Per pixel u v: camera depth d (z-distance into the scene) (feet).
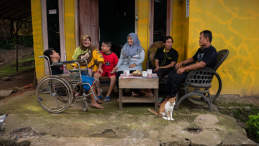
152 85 11.15
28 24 27.78
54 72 12.10
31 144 8.05
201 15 13.21
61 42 15.20
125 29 29.30
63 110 10.73
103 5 28.66
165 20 14.97
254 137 10.50
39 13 14.83
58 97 11.89
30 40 50.70
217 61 11.55
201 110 11.51
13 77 22.34
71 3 14.79
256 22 13.43
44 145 7.97
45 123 9.64
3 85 18.48
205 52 11.01
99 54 13.14
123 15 28.94
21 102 12.80
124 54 13.55
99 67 13.30
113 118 10.25
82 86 11.17
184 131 9.00
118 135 8.78
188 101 13.11
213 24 13.35
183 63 12.43
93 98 11.58
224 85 14.14
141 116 10.49
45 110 11.38
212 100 11.83
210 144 8.13
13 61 34.06
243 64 13.85
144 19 14.85
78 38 15.24
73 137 8.54
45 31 15.05
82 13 14.97
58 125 9.48
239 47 13.66
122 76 11.51
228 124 9.75
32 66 30.30
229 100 13.09
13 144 8.48
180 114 10.78
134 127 9.37
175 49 15.14
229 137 8.60
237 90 14.16
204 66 10.66
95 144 8.04
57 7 14.90
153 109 11.64
